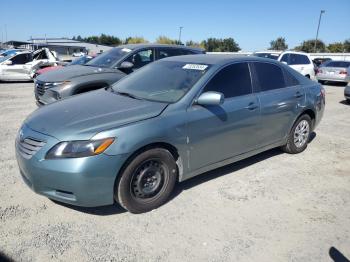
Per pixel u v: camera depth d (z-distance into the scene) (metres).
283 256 3.07
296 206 3.95
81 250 3.05
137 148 3.40
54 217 3.55
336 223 3.62
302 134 5.68
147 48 8.32
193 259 2.99
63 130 3.32
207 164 4.19
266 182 4.57
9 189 4.13
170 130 3.65
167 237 3.28
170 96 4.04
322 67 19.00
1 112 8.72
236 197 4.11
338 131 7.43
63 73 7.47
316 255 3.10
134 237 3.26
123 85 4.72
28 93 12.54
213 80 4.22
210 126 4.04
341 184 4.60
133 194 3.56
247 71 4.70
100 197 3.34
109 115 3.56
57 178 3.23
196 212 3.74
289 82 5.36
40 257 2.94
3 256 2.94
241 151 4.59
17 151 3.57
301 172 4.96
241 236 3.33
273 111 4.89
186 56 5.04
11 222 3.44
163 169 3.74
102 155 3.23
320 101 5.85
